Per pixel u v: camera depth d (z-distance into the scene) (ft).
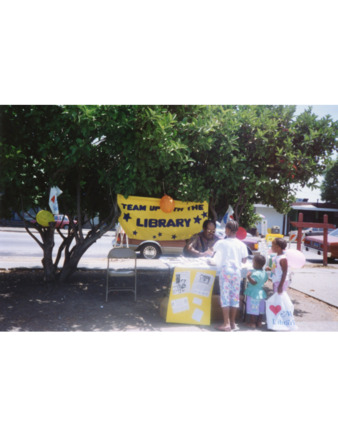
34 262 31.81
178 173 19.83
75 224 24.29
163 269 30.35
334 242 39.06
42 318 16.67
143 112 16.69
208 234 19.53
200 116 17.90
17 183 19.94
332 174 75.10
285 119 21.35
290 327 16.33
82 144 16.11
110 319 16.93
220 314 17.25
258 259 16.57
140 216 21.45
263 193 23.95
